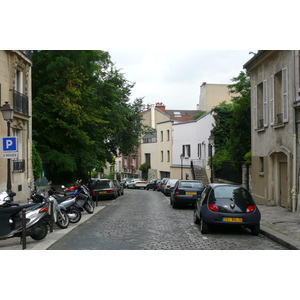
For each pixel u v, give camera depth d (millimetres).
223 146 42125
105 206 21672
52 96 23359
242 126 27281
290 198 16297
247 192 11383
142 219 15062
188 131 49438
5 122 16703
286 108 16656
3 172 16281
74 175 28750
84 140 24281
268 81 19188
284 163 17875
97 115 26531
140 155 67188
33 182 20203
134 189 53344
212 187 11641
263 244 9750
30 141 19984
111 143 36562
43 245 9523
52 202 11609
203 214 11102
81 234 11406
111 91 29781
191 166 45812
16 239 10523
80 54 24641
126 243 9867
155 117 67938
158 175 58469
